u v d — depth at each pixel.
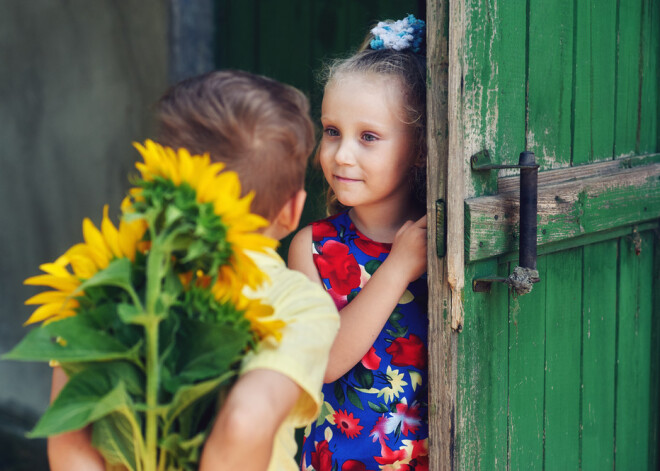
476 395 1.47
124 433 0.93
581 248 1.74
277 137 1.00
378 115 1.47
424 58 1.54
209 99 0.99
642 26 1.88
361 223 1.62
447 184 1.37
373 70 1.49
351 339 1.46
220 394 0.93
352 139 1.50
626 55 1.83
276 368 0.90
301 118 1.04
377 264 1.58
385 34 1.56
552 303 1.66
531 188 1.38
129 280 0.85
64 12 3.36
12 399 3.83
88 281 0.83
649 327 2.02
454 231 1.37
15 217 3.79
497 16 1.43
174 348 0.91
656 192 1.93
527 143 1.54
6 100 3.71
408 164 1.53
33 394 3.75
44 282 0.93
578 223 1.66
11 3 3.59
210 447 0.87
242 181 0.99
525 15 1.50
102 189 3.35
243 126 0.98
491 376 1.50
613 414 1.90
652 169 1.91
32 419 3.73
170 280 0.89
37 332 0.86
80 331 0.87
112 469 0.99
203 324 0.88
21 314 3.85
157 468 0.91
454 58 1.34
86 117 3.37
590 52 1.70
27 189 3.70
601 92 1.75
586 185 1.67
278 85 1.05
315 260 1.62
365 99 1.47
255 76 1.05
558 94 1.61
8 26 3.63
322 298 1.02
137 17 3.07
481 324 1.46
